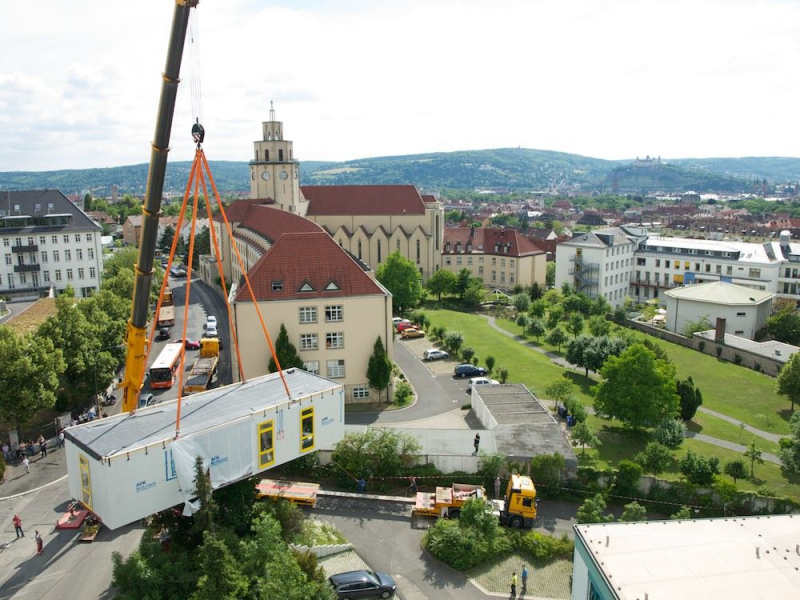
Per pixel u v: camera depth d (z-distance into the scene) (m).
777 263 139.62
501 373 82.69
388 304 71.81
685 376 96.38
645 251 157.50
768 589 27.06
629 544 30.50
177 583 35.44
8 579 41.16
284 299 70.00
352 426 59.12
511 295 154.50
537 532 48.34
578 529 31.89
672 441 64.94
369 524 48.88
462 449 56.72
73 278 129.50
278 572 34.12
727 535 31.42
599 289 149.38
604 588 27.64
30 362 58.19
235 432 38.81
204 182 41.69
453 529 45.22
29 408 58.22
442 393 77.69
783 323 117.00
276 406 41.00
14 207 127.56
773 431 74.94
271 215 123.81
